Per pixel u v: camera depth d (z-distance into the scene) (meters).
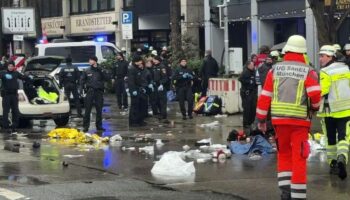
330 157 9.98
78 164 11.39
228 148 12.55
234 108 20.12
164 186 9.30
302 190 7.68
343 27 23.11
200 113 20.58
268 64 15.38
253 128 13.64
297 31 27.00
